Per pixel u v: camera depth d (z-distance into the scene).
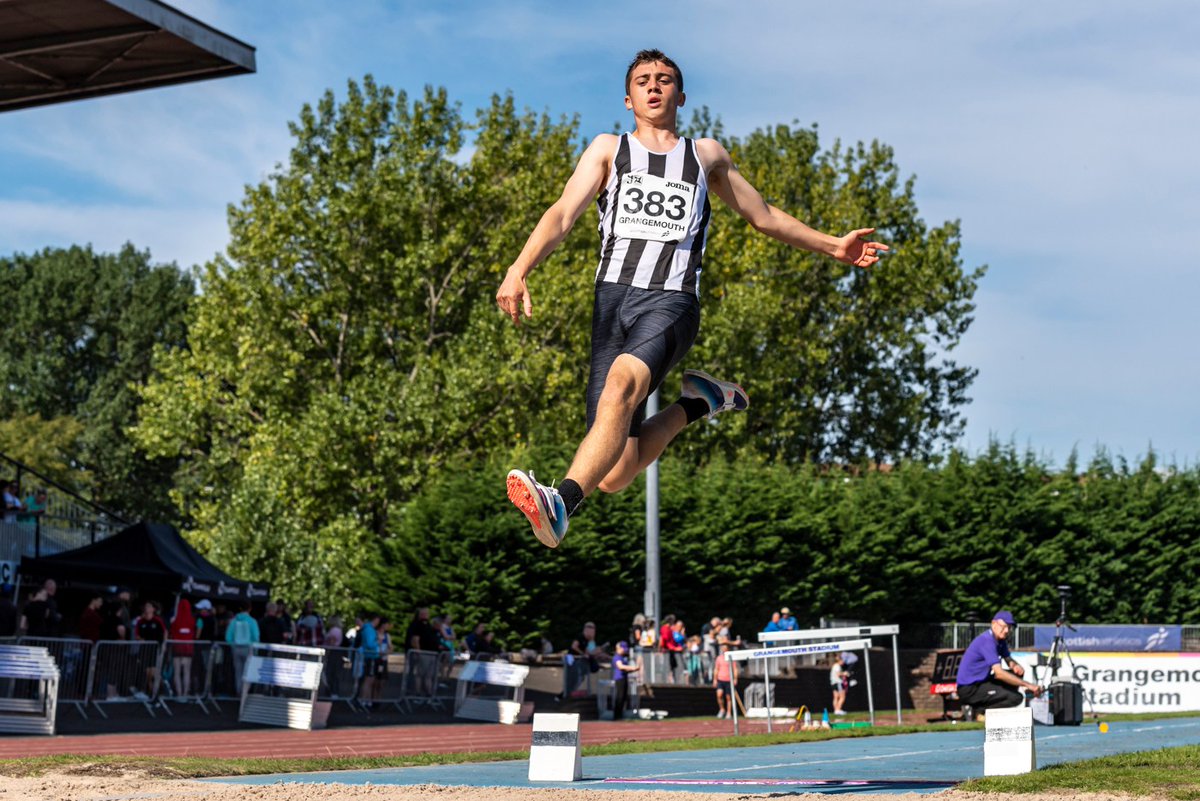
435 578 35.69
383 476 43.53
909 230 61.16
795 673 34.31
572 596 37.03
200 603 25.38
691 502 39.72
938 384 65.50
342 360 47.91
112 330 78.12
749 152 61.09
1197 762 9.29
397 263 45.69
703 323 47.84
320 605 40.81
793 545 41.09
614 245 5.81
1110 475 47.25
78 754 13.51
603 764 12.59
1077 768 8.77
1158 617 46.03
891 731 19.92
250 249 45.62
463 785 9.08
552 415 43.97
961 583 44.22
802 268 54.97
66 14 18.33
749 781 9.38
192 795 8.31
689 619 39.78
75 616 29.41
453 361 45.06
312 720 20.41
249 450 48.16
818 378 60.88
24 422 69.00
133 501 72.25
